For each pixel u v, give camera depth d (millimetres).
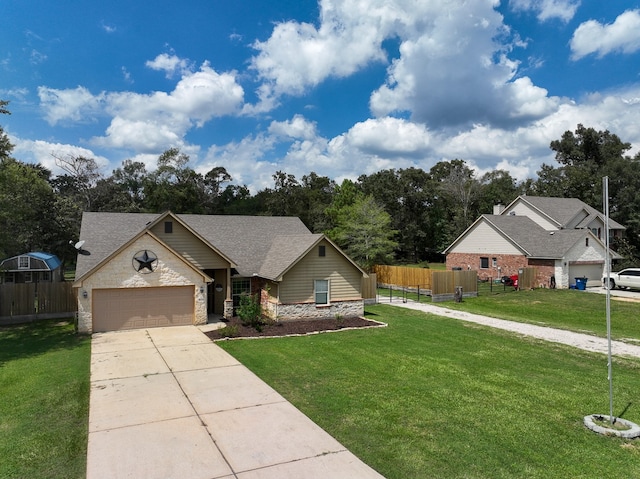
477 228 40375
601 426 8562
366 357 14008
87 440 7852
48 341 16141
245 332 17656
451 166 77188
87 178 58188
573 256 34000
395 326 19609
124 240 20531
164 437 7957
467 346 15867
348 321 20375
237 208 70938
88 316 17547
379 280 37969
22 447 7570
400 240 67375
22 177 28875
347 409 9414
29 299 20391
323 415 9062
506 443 7902
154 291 18672
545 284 34125
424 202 68688
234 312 22016
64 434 8117
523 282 33062
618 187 55188
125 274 18062
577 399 10328
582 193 58781
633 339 17750
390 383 11289
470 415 9188
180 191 61750
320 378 11648
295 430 8297
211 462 7027
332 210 51219
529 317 24141
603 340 17375
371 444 7742
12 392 10422
